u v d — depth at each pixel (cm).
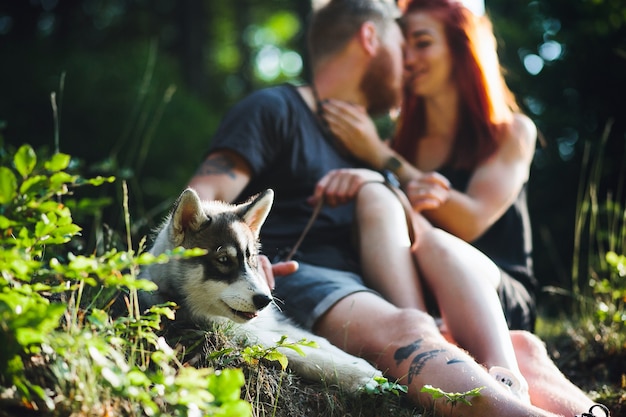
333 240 427
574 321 562
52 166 282
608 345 463
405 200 416
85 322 318
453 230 448
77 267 258
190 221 370
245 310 357
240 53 2217
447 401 317
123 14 1853
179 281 369
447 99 486
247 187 454
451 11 479
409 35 487
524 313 431
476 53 473
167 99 641
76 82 1174
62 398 261
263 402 321
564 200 993
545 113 997
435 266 381
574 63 1002
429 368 328
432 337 339
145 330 313
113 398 271
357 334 358
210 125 1277
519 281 464
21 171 280
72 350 266
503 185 450
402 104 505
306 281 385
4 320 249
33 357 275
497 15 1106
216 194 425
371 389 322
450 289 371
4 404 252
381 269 388
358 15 462
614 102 978
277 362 344
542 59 1045
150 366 310
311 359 343
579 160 978
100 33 1812
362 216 403
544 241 966
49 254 394
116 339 277
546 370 365
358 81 471
